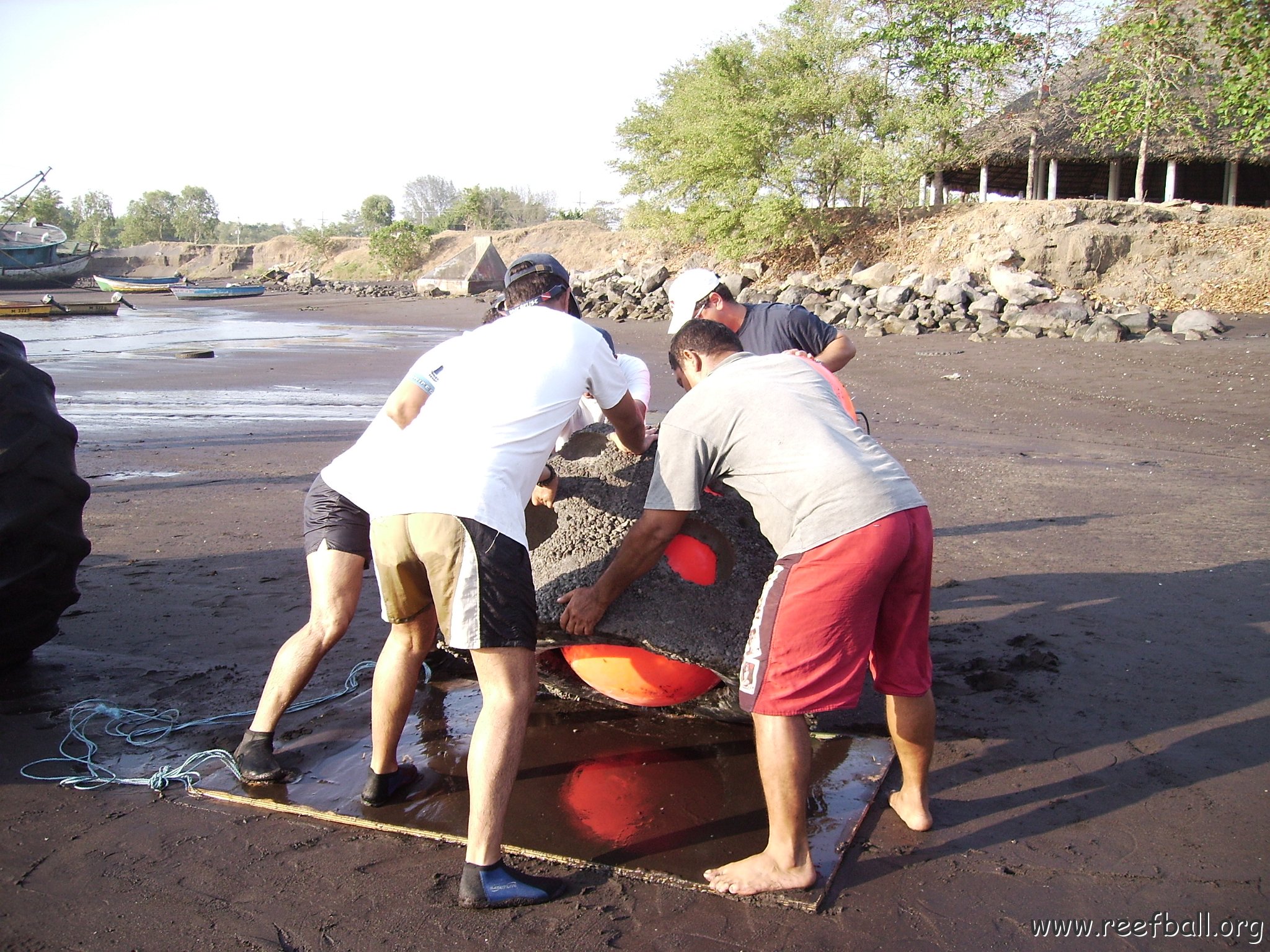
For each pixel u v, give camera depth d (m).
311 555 3.59
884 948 2.57
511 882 2.79
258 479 8.97
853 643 2.81
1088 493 8.19
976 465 9.45
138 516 7.53
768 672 2.81
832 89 30.72
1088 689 4.22
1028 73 29.19
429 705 4.20
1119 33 17.83
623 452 3.96
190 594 5.61
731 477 3.05
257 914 2.74
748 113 30.77
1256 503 7.69
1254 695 4.12
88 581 5.88
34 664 4.60
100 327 34.25
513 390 3.02
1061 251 24.19
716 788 3.46
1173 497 7.97
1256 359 15.12
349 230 112.00
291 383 17.84
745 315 4.73
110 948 2.59
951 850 3.05
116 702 4.19
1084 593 5.51
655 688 3.62
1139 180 27.88
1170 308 21.92
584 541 3.73
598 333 3.34
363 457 3.48
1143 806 3.28
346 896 2.83
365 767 3.62
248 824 3.24
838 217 31.28
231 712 4.11
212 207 133.50
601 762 3.67
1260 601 5.31
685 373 3.38
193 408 14.47
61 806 3.35
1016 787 3.43
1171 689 4.20
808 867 2.83
